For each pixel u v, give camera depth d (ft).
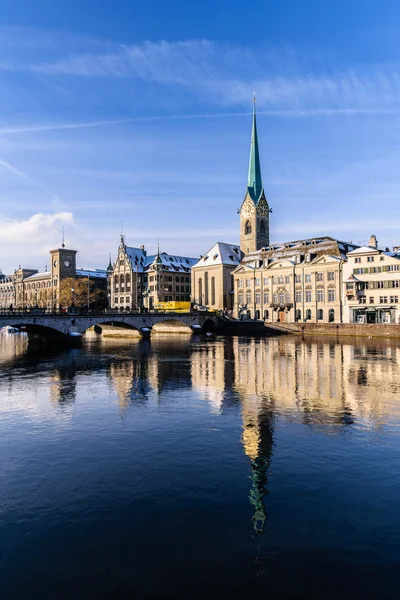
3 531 41.24
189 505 45.80
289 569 35.04
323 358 174.91
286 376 126.82
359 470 54.34
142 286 566.77
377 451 60.95
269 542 38.81
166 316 351.67
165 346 244.22
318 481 51.21
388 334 288.71
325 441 65.46
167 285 552.82
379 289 336.29
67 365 156.35
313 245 401.08
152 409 86.94
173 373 134.00
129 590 32.91
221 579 33.99
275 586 33.06
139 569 35.35
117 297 587.68
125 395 100.89
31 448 64.28
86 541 39.45
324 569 34.99
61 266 612.29
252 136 549.95
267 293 422.00
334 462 57.06
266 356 184.03
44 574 34.94
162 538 39.73
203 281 501.15
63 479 52.95
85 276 643.86
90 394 102.37
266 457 59.21
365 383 114.32
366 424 74.43
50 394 102.78
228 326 401.49
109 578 34.35
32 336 293.02
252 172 549.95
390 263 330.95
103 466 56.85
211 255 505.25
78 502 46.91
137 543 39.01
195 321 388.98
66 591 32.91
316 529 40.78
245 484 50.78
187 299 573.33
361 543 38.45
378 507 44.80
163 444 65.21
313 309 383.04
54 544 39.01
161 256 574.56
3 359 177.99
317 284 380.99
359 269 348.38
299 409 85.61
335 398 95.55
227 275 485.15
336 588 32.76
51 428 74.49
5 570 35.47
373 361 163.73
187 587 33.12
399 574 34.24
